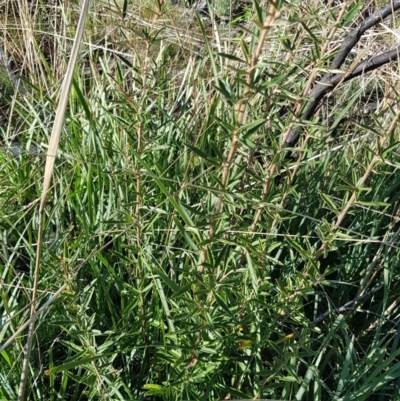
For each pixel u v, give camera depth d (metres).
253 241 1.65
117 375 1.71
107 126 2.41
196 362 1.50
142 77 1.56
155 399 1.77
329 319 2.09
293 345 1.62
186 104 2.41
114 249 2.08
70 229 1.99
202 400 1.56
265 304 1.48
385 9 2.08
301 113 1.54
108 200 2.22
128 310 1.73
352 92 3.02
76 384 1.71
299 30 1.65
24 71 3.34
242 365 1.70
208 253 1.33
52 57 3.44
